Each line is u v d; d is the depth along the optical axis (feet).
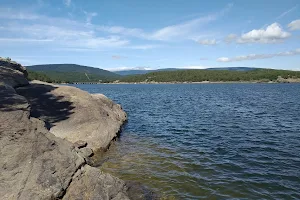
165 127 82.64
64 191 30.48
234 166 46.44
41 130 37.73
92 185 32.04
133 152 54.19
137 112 120.06
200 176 41.86
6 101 43.70
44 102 64.85
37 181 29.35
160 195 35.27
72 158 34.32
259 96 211.41
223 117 101.65
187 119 98.17
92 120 60.90
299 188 37.93
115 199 31.35
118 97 224.12
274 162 48.52
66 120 58.70
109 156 51.16
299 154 53.01
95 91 346.95
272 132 73.15
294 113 107.86
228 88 400.88
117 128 67.46
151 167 45.39
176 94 262.26
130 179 40.06
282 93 245.65
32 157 31.73
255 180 40.55
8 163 30.17
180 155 52.49
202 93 273.75
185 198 34.71
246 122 89.45
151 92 311.88
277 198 35.12
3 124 35.19
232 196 35.53
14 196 27.22
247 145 60.23
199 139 66.49
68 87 78.79
